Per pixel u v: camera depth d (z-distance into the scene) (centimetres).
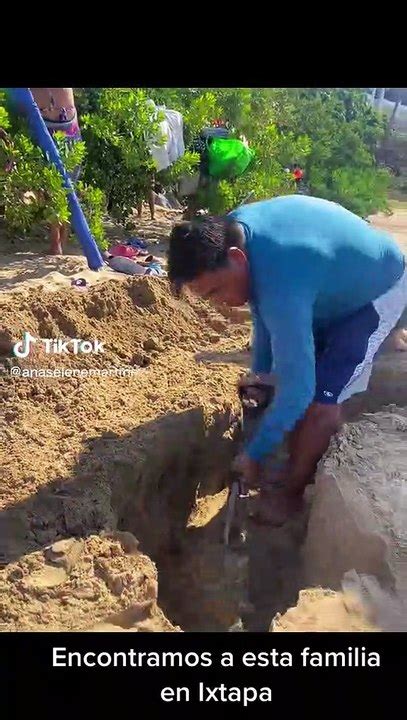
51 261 613
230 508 353
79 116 754
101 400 367
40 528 274
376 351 317
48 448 322
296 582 313
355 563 276
